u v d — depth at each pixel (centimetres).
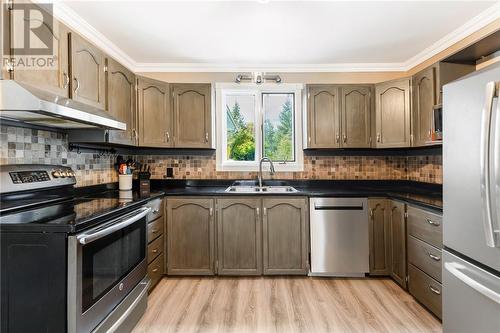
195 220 282
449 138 161
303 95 331
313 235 278
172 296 245
